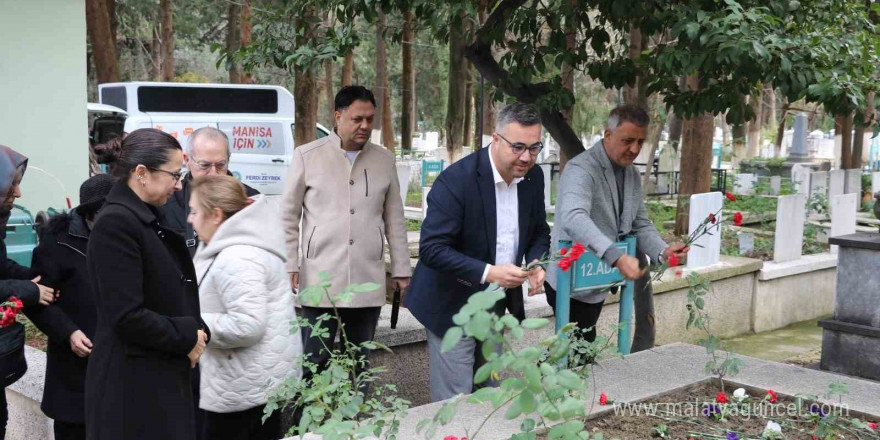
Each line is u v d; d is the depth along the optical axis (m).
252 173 14.58
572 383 2.08
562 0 5.01
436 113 41.72
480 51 5.42
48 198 7.79
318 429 2.50
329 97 25.05
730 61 3.98
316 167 4.52
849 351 5.41
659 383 4.18
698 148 12.11
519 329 1.96
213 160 4.10
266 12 5.39
